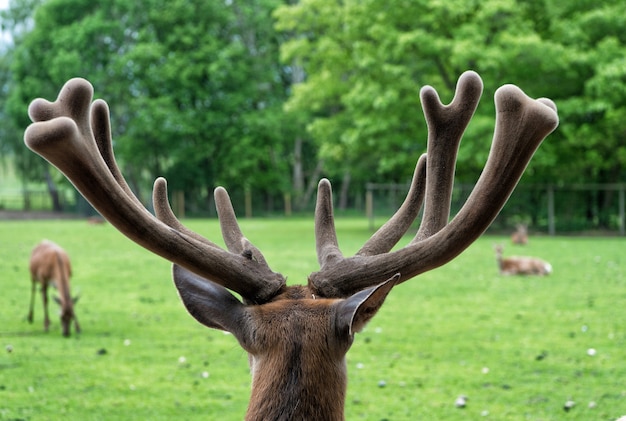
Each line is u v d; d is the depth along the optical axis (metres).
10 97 44.97
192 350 9.36
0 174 80.06
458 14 25.56
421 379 8.03
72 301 10.30
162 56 40.94
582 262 18.56
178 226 2.83
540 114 2.40
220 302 2.44
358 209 46.50
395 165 28.94
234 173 41.81
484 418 6.74
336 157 29.97
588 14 25.33
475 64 26.16
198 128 41.88
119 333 10.38
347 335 2.37
